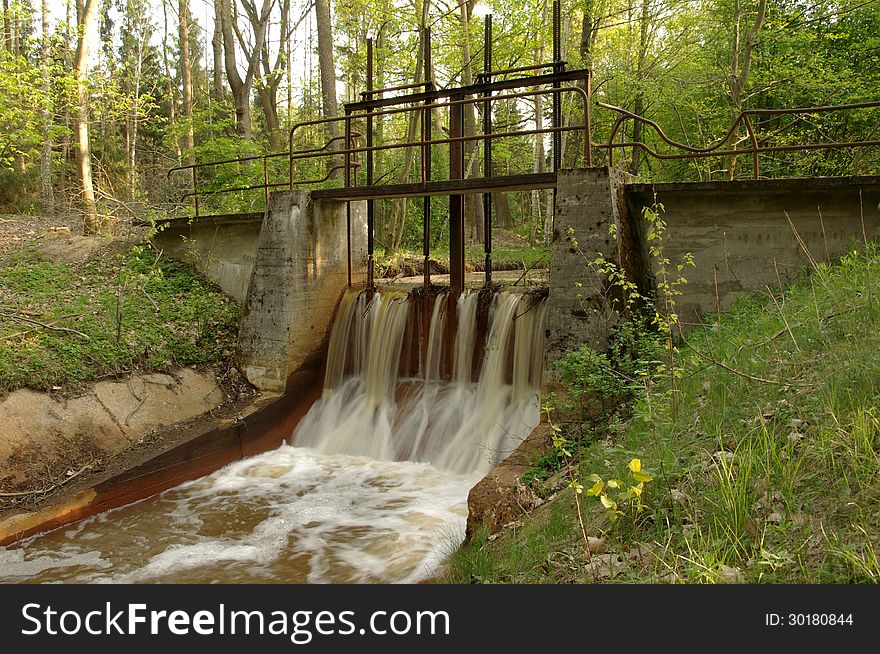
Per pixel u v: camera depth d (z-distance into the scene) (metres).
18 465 8.05
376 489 9.09
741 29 15.66
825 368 5.27
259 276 11.29
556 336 8.36
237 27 22.91
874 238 8.00
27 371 8.90
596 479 3.84
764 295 8.38
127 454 8.96
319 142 25.05
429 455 10.00
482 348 10.30
